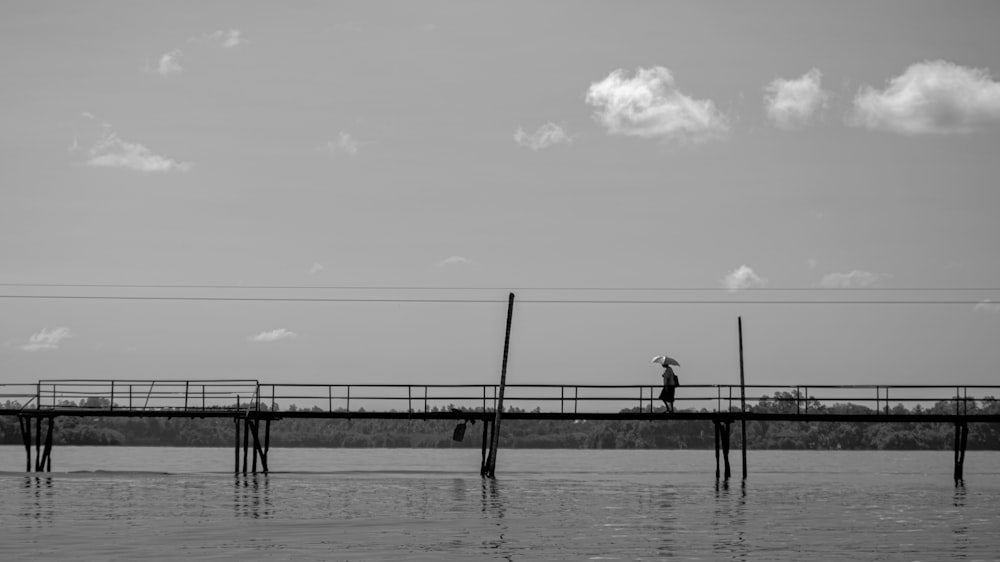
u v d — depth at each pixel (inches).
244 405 2345.0
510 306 2119.8
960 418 2148.1
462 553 1269.7
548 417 2187.5
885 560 1230.9
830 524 1571.1
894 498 2084.2
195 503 1835.6
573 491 2230.6
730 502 1967.3
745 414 2144.4
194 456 5433.1
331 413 2192.4
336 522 1563.7
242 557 1225.4
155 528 1476.4
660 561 1220.5
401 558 1229.1
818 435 7012.8
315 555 1245.1
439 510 1755.7
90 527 1480.1
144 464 4183.1
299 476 2731.3
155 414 2187.5
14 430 5836.6
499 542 1362.0
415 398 2126.0
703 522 1596.9
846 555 1266.0
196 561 1194.6
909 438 6968.5
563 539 1392.7
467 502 1916.8
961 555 1270.9
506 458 5846.5
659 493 2191.2
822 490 2314.2
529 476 3031.5
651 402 2137.1
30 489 2129.7
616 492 2213.3
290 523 1546.5
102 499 1902.1
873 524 1572.3
